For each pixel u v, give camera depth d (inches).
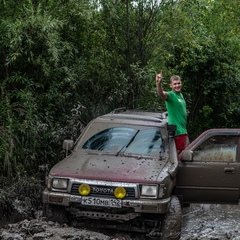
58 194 276.8
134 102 492.4
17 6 415.2
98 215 276.7
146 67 478.9
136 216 274.7
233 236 325.4
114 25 491.8
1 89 387.5
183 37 500.7
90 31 474.9
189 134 618.5
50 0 438.3
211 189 315.9
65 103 432.8
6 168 361.4
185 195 318.0
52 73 414.3
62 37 442.9
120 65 505.0
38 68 412.5
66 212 294.4
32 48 399.5
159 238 287.0
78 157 307.4
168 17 493.4
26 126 369.4
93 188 273.4
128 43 492.4
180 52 562.9
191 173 315.3
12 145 353.1
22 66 410.0
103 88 484.4
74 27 445.1
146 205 268.8
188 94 587.8
